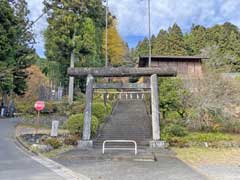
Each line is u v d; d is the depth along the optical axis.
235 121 19.62
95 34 32.72
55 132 16.03
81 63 29.61
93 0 28.38
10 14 22.94
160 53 47.53
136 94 31.16
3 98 30.78
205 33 50.22
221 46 45.28
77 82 32.69
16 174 8.02
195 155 13.32
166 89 19.92
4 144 13.68
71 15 26.75
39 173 8.30
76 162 10.80
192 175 8.72
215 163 11.28
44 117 22.33
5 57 23.56
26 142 14.31
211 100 19.22
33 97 34.00
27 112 24.05
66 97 30.72
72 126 16.97
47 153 12.60
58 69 33.59
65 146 14.95
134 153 13.00
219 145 16.28
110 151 13.60
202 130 19.47
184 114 19.66
